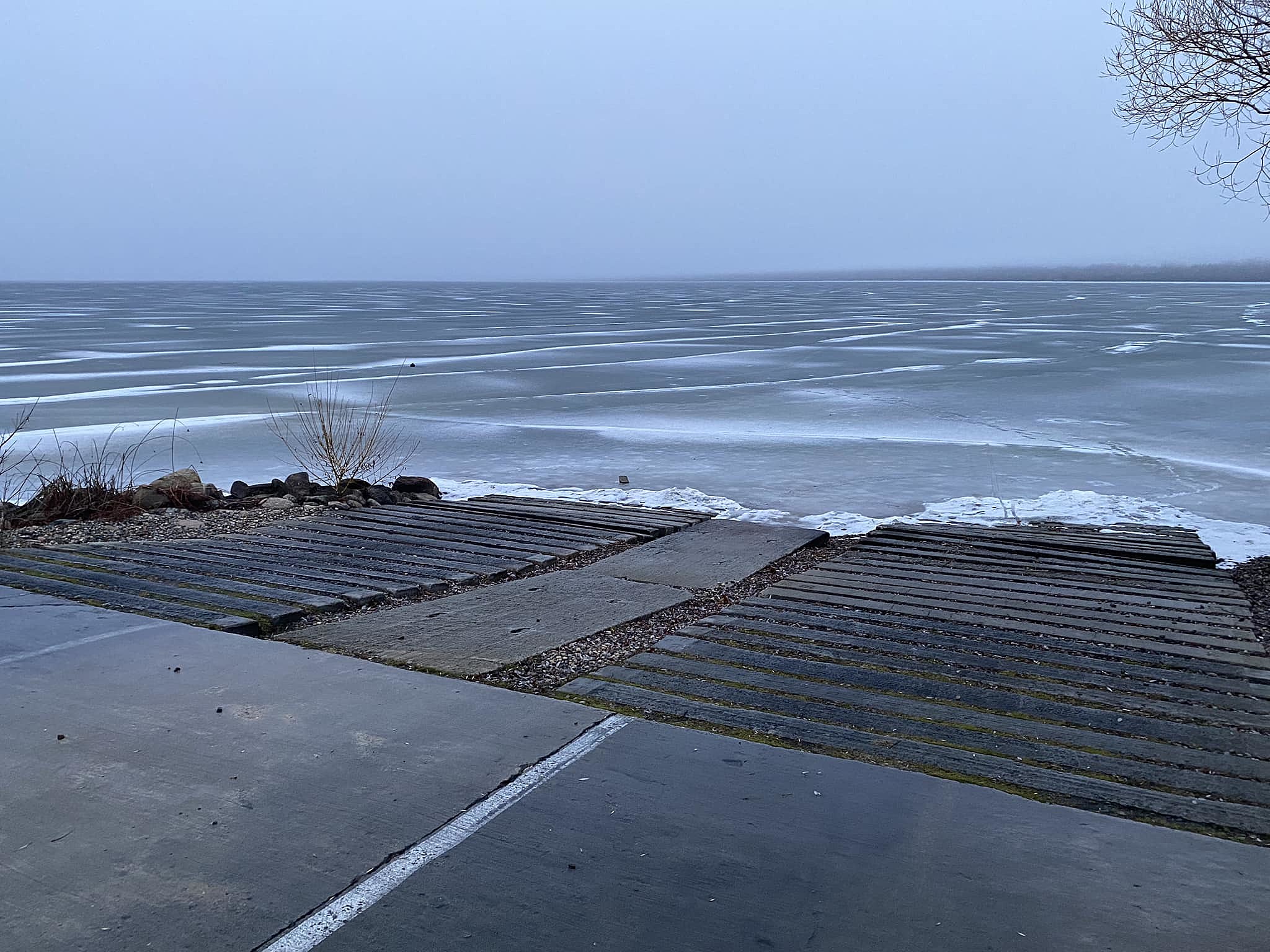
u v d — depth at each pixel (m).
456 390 21.08
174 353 31.09
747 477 12.02
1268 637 5.35
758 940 2.44
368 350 32.28
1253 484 11.53
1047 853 2.84
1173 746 3.77
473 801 3.11
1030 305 72.25
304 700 3.93
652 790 3.20
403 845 2.85
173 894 2.62
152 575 6.23
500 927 2.49
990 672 4.63
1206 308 64.19
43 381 22.66
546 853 2.81
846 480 11.82
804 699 4.21
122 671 4.22
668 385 22.06
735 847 2.85
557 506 9.33
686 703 4.08
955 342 34.84
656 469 12.52
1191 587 6.46
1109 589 6.35
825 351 31.00
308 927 2.49
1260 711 4.18
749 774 3.32
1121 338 36.59
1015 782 3.39
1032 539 8.00
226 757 3.41
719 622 5.42
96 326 48.62
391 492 10.20
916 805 3.12
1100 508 10.27
